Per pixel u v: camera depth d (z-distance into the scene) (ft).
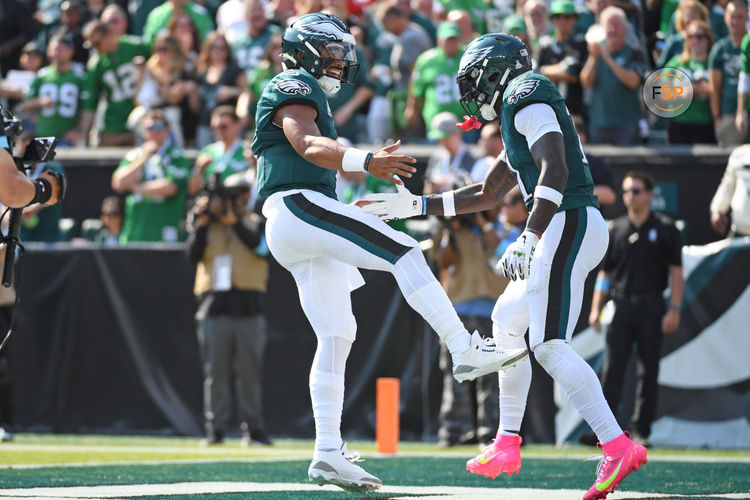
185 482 54.39
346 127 113.80
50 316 98.84
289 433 93.56
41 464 66.23
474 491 50.19
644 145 104.88
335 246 43.47
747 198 90.07
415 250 43.24
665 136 110.01
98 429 97.25
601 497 42.91
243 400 87.56
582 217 43.88
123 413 97.04
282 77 44.98
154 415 96.43
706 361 86.28
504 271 41.39
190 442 90.99
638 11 108.78
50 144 47.19
